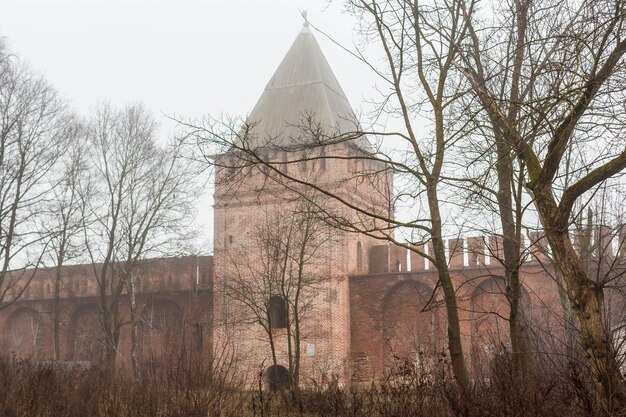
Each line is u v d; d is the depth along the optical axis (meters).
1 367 17.05
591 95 9.52
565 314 12.30
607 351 9.12
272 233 33.62
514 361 10.72
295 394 16.28
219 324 39.06
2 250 32.41
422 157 11.84
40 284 49.25
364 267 44.28
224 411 13.62
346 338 41.75
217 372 14.74
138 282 45.66
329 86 46.00
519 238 11.03
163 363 15.61
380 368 41.50
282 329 41.19
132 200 37.53
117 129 37.91
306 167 41.22
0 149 32.50
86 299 47.81
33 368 17.64
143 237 37.12
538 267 35.81
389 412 11.88
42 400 14.50
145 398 13.23
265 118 44.16
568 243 9.83
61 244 36.97
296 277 34.66
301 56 46.28
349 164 41.03
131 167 37.72
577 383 9.07
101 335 46.03
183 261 45.66
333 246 41.38
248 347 41.09
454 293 11.70
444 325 39.00
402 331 41.62
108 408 13.41
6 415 14.08
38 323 48.50
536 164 10.70
